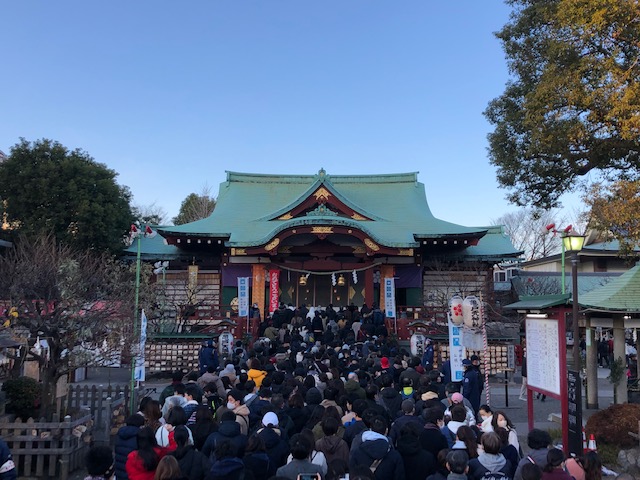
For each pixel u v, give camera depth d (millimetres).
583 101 15258
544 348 10633
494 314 28250
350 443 7078
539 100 16344
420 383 10492
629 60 15492
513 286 34750
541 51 18328
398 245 31703
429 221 37031
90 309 11633
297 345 19531
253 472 5992
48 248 21188
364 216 35844
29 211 34906
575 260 11086
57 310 10688
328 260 33844
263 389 8656
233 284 33781
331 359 14133
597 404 15797
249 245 31562
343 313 29734
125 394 13031
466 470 5484
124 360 24344
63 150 36656
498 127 19375
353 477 5176
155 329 23750
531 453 6270
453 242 33344
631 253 15891
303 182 42812
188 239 32938
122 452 6805
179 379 10461
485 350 12695
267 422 6871
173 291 34438
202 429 7348
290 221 31141
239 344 21062
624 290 14367
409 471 6137
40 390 11492
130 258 34062
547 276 36344
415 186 42000
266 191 41812
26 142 36219
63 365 11062
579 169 17703
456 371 13523
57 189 34594
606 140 16125
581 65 15445
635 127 13977
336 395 8672
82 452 10484
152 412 7605
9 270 13469
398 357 15406
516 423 14453
